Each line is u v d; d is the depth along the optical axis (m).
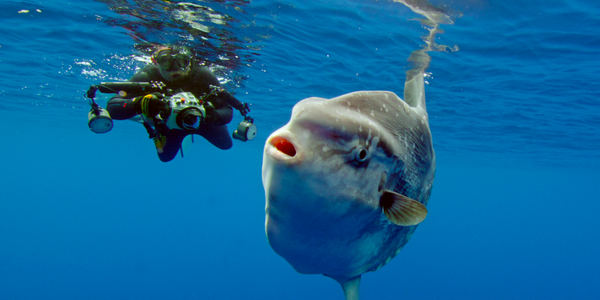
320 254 1.58
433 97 11.82
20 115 23.25
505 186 73.62
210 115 4.19
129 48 8.52
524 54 8.09
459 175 53.56
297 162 1.25
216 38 7.84
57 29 8.02
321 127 1.29
